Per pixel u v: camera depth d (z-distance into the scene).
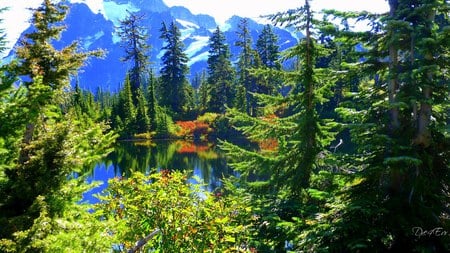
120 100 51.12
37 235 4.81
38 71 6.00
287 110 26.42
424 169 7.50
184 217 7.40
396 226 7.32
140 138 47.22
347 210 7.36
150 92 52.31
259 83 45.91
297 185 9.68
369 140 7.79
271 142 19.27
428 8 6.70
